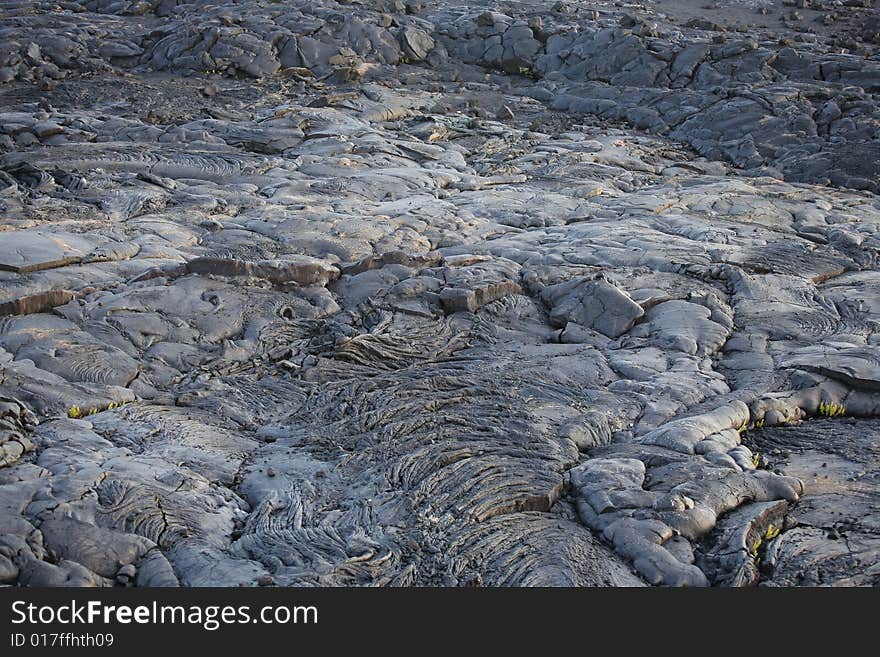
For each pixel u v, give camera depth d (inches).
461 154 618.5
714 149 661.3
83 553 219.8
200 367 330.3
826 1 992.2
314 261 399.9
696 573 227.3
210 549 228.2
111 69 753.6
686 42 778.8
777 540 243.8
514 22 834.2
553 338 366.9
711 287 403.9
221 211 481.4
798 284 406.6
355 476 262.1
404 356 343.3
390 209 496.7
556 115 733.9
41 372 304.7
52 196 485.1
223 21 791.7
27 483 240.2
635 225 483.8
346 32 805.2
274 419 298.8
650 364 338.3
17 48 738.2
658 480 261.7
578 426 290.8
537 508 254.2
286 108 657.6
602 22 848.9
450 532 237.9
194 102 689.0
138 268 386.0
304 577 216.8
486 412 298.5
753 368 338.0
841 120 663.1
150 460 260.4
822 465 283.3
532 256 434.6
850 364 330.3
